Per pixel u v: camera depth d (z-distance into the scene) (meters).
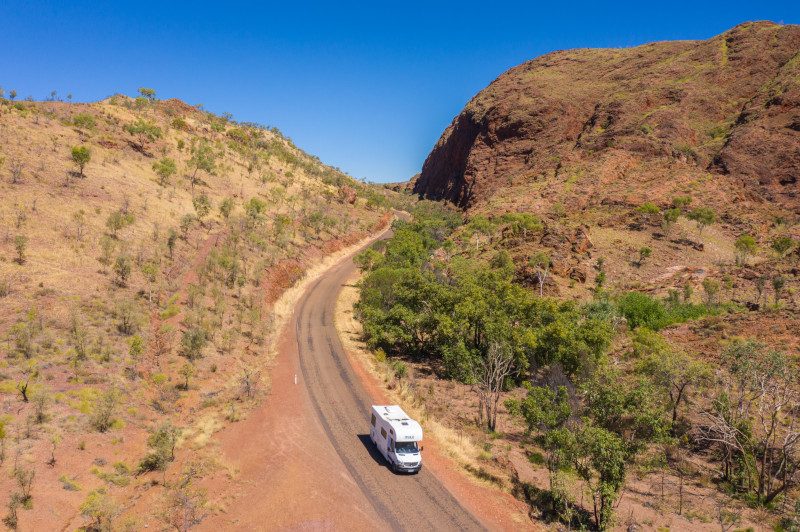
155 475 23.89
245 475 25.36
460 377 41.81
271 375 39.09
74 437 24.20
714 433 30.91
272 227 79.88
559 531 22.70
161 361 34.62
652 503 25.28
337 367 42.66
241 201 84.75
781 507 24.75
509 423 34.81
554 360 39.84
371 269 74.12
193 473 24.53
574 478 27.42
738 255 82.31
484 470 27.48
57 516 19.38
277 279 63.81
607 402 24.81
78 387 28.00
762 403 28.47
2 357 28.27
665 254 82.56
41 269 39.75
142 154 83.12
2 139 61.88
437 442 30.64
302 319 55.41
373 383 40.16
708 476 28.28
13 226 44.28
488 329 40.34
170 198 70.06
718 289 64.94
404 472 26.58
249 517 22.11
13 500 18.80
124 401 28.62
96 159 70.62
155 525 20.55
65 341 31.77
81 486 21.38
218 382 35.03
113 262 45.72
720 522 22.34
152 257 50.47
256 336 45.84
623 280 73.06
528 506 24.67
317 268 77.12
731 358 32.53
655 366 33.12
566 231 83.81
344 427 32.06
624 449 22.91
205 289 49.19
